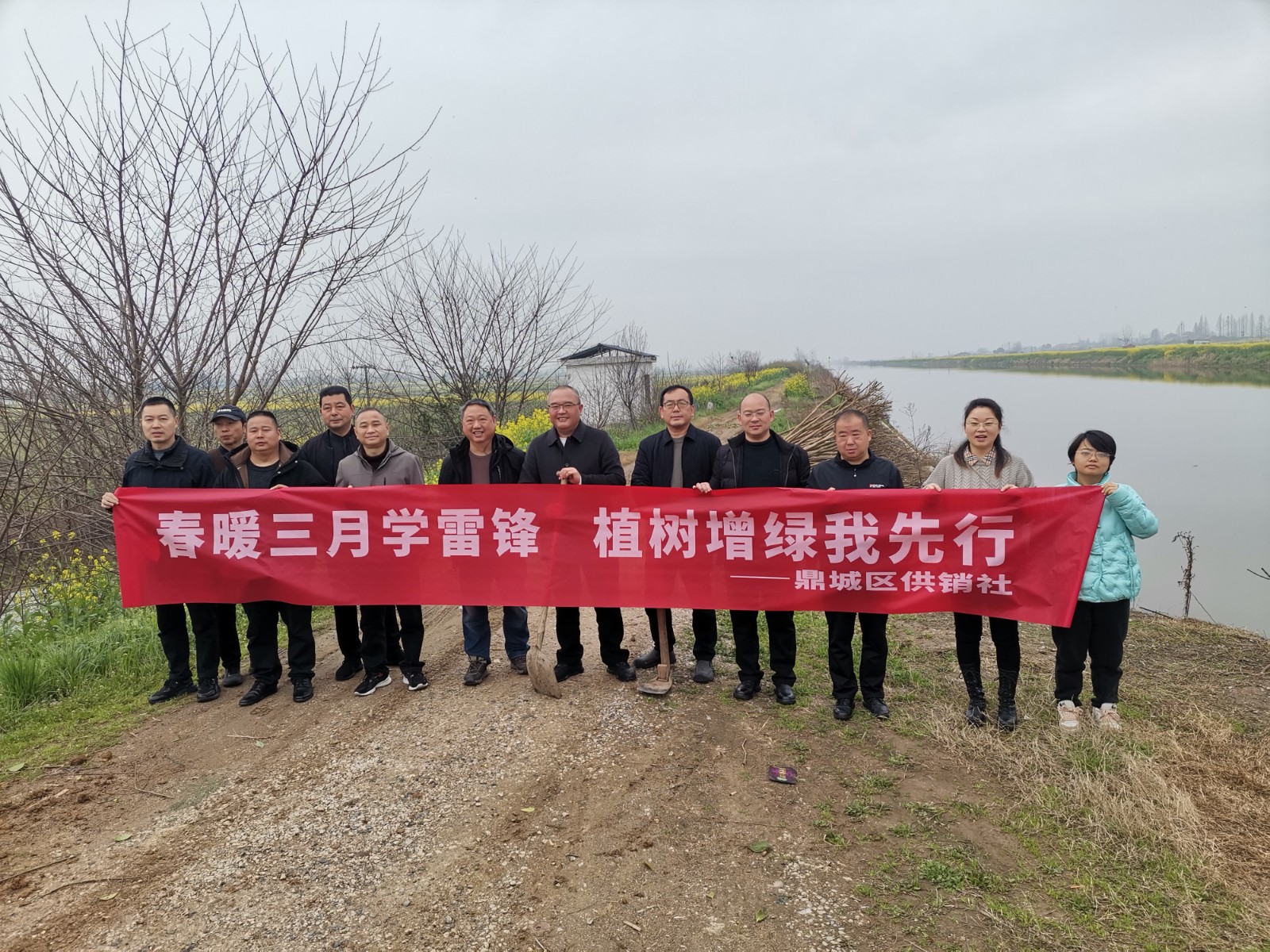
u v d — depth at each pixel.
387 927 2.68
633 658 5.23
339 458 5.00
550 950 2.55
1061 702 4.02
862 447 4.30
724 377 42.91
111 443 7.68
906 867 2.93
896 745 3.91
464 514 4.59
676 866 2.98
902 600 4.18
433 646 5.71
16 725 4.50
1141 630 5.72
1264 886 2.75
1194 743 3.83
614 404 22.11
